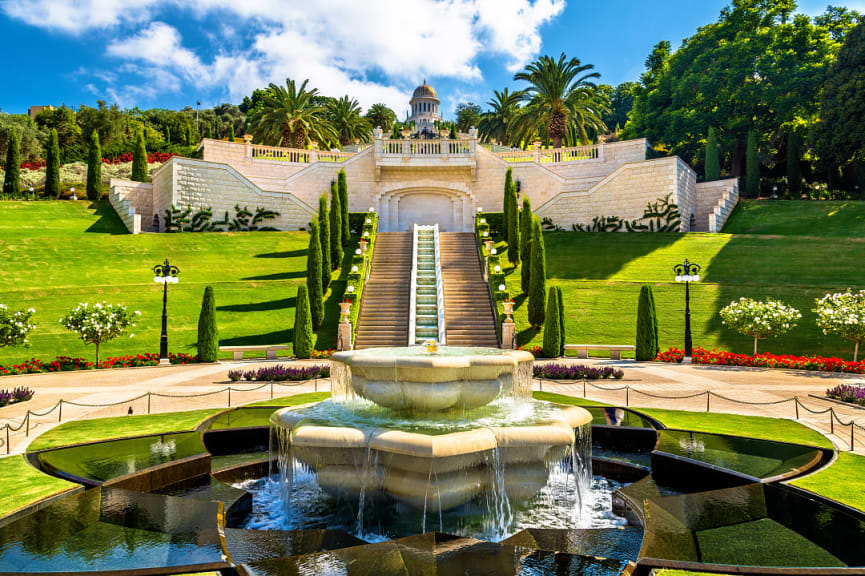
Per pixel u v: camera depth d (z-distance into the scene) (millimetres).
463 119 100938
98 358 22109
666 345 24578
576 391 15703
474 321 27203
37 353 22969
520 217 38094
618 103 108938
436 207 50344
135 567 5031
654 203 40750
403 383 8328
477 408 8961
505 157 49844
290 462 7934
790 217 42656
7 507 6430
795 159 52781
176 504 6711
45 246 33938
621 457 9648
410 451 6754
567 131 56406
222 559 5238
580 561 5543
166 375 19641
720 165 61844
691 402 13789
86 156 70312
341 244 36719
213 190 42031
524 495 7523
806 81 48906
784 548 5387
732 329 25453
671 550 5383
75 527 5973
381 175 49438
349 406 9312
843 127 45812
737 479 7430
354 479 7316
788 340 24328
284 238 40344
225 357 24859
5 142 64562
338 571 5273
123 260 33781
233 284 31312
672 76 58938
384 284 31312
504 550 5785
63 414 12547
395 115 100500
